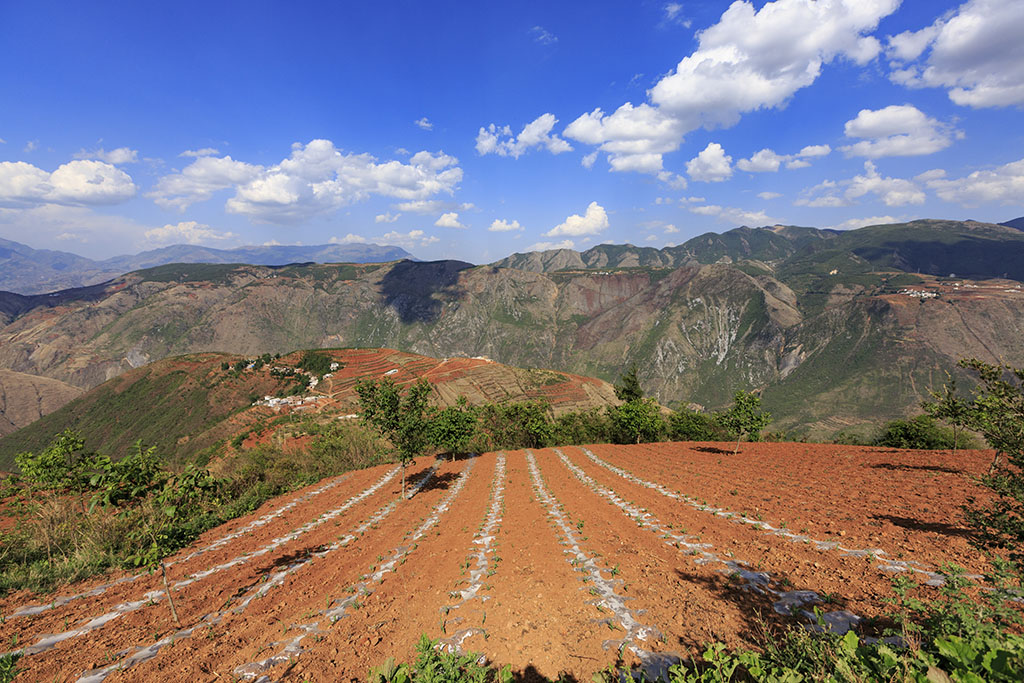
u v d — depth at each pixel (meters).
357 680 6.24
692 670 5.88
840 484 18.08
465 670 5.21
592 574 10.24
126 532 13.98
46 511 14.17
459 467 30.50
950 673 3.70
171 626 8.62
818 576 9.00
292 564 12.57
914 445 33.19
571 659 6.64
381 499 21.41
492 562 11.62
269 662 6.98
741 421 29.98
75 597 10.25
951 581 6.50
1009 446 6.54
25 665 7.08
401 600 9.52
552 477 25.08
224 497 21.14
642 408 43.75
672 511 15.89
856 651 4.23
